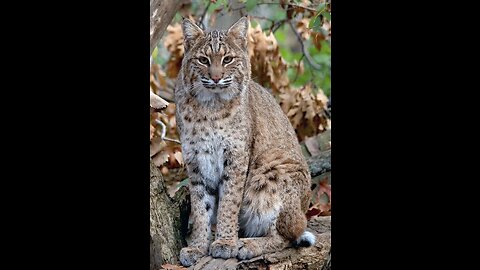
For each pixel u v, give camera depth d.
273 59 9.34
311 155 8.75
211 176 6.43
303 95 9.40
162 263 6.04
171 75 9.60
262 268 6.13
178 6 6.95
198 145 6.35
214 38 6.21
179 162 7.73
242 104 6.35
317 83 10.47
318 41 9.68
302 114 9.30
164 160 7.58
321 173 8.32
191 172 6.41
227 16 9.31
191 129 6.34
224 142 6.30
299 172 6.52
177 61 9.51
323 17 8.11
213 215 6.61
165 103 7.12
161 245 6.08
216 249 6.19
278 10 10.09
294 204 6.41
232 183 6.33
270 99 6.87
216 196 6.53
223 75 6.13
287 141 6.72
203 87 6.21
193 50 6.25
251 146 6.49
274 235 6.37
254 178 6.45
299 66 10.20
